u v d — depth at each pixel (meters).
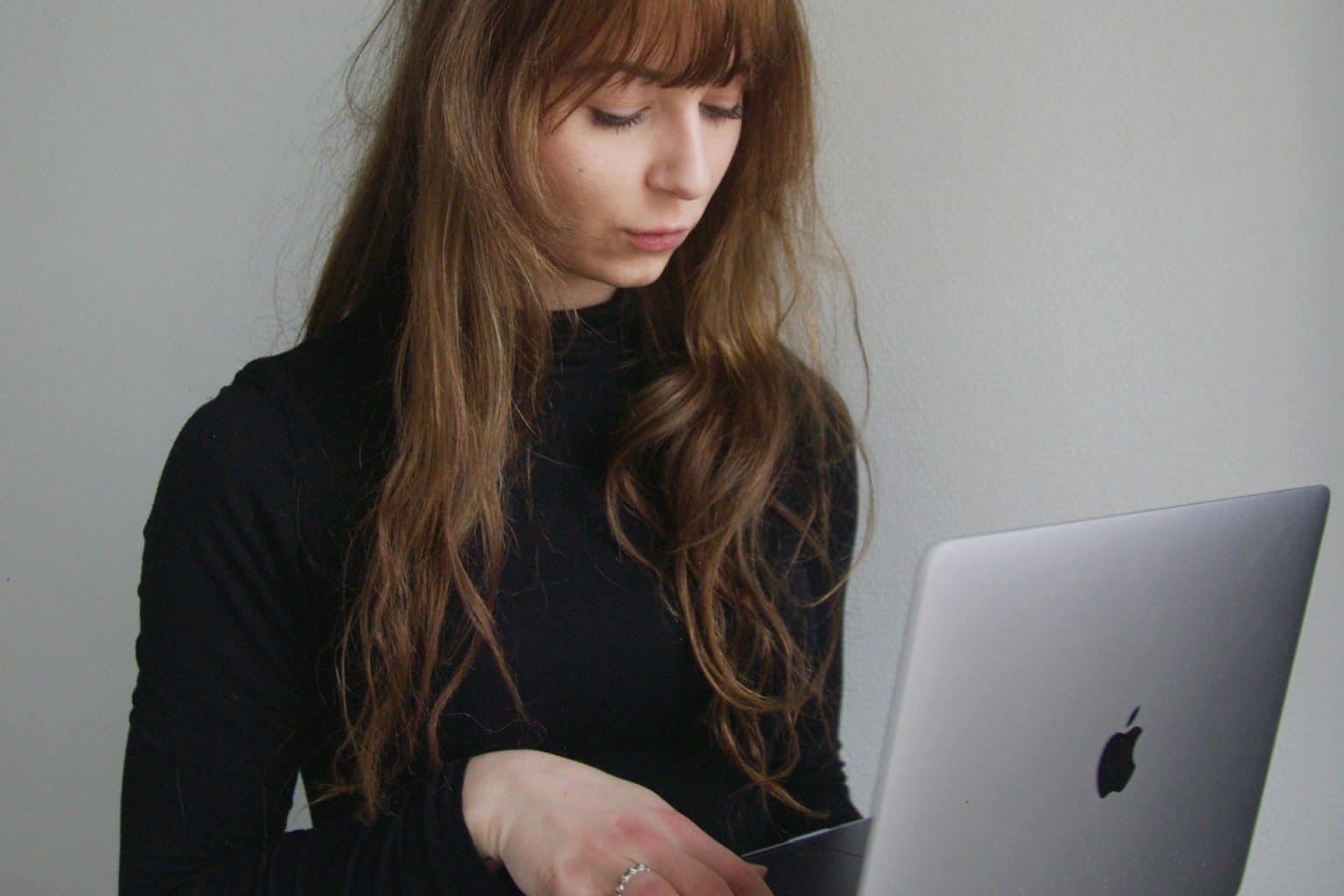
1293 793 0.99
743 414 0.91
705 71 0.69
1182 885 0.68
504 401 0.81
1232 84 0.91
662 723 0.89
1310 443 0.94
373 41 1.01
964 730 0.48
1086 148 0.97
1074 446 1.02
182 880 0.74
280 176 1.16
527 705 0.84
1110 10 0.94
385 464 0.81
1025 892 0.55
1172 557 0.56
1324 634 0.96
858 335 1.02
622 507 0.87
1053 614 0.50
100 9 1.18
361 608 0.79
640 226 0.75
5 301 1.25
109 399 1.25
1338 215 0.90
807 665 0.96
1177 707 0.60
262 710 0.78
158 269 1.21
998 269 1.02
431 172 0.77
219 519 0.76
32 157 1.21
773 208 0.92
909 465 1.09
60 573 1.29
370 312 0.87
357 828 0.73
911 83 1.02
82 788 1.34
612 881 0.61
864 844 0.76
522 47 0.71
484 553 0.82
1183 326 0.96
